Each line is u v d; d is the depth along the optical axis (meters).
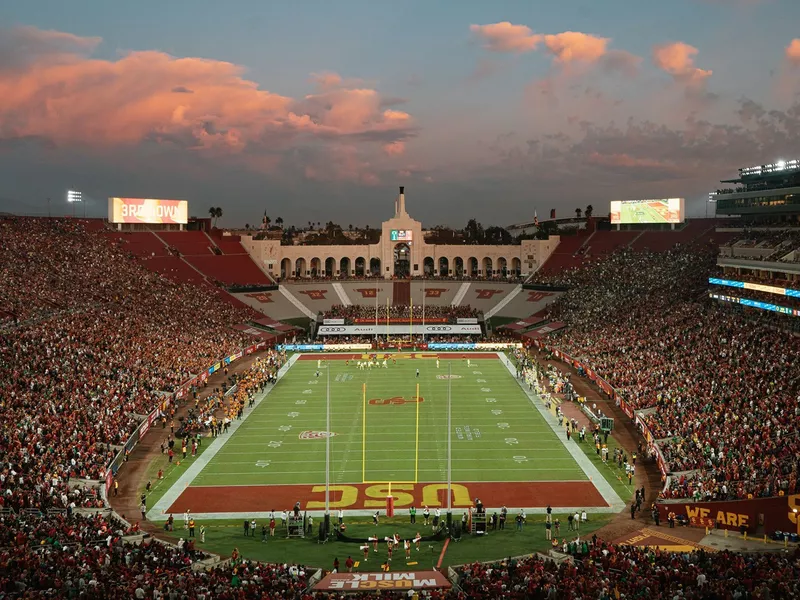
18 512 39.00
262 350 108.62
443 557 38.50
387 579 33.06
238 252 146.75
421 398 78.44
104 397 62.66
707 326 81.38
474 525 43.44
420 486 51.84
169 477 53.53
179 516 46.47
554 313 119.50
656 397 66.06
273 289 137.25
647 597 25.91
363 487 51.69
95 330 80.56
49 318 79.38
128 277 109.56
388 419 69.69
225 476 53.78
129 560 32.31
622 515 46.16
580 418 69.44
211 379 85.50
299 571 33.91
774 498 38.22
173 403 71.31
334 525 44.72
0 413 52.28
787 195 95.44
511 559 34.88
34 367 63.81
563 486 51.62
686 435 54.56
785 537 37.41
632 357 81.44
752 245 90.06
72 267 102.31
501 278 148.25
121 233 131.00
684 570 28.94
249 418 70.00
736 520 40.03
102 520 38.94
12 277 88.50
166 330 92.88
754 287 81.25
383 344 114.88
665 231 136.88
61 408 56.59
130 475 53.66
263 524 45.19
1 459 45.31
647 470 54.72
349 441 62.41
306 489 51.31
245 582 29.05
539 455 58.50
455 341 116.81
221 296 124.62
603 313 106.50
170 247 135.25
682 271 109.19
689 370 69.56
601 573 29.59
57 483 43.94
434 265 157.00
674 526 42.50
